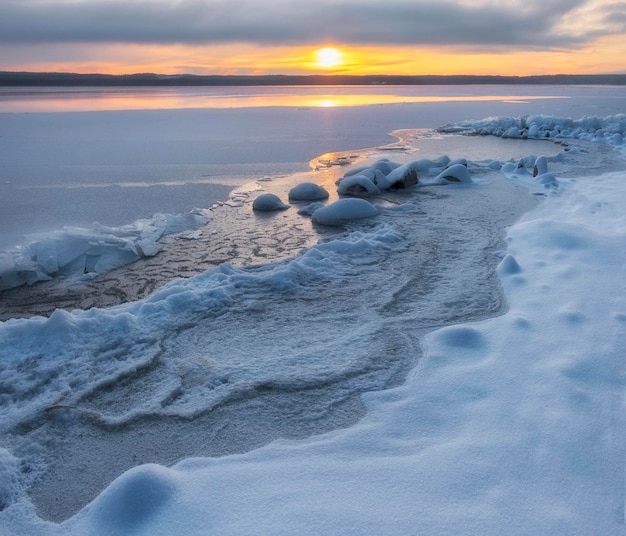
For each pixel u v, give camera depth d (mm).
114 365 2680
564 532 1577
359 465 1912
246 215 5957
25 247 4441
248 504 1722
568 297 3297
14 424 2254
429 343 2834
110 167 8930
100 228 4922
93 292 3865
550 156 9602
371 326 3078
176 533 1618
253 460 1985
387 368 2631
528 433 2051
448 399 2330
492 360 2621
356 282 3795
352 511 1664
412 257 4301
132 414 2295
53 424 2273
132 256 4531
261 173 8500
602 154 9820
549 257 4070
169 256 4617
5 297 3797
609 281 3521
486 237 4766
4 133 13547
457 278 3807
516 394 2322
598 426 2078
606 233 4484
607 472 1836
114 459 2066
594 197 6004
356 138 13062
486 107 22547
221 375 2576
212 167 8992
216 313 3297
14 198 6621
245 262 4418
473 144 12070
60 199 6590
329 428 2203
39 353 2795
